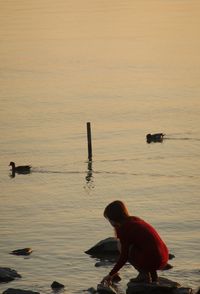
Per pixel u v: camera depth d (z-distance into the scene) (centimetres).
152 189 7050
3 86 16250
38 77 17525
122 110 12900
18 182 7819
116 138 10581
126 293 3334
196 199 6412
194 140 10206
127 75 17362
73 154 9506
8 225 5366
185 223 5300
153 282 3325
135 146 9938
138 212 5838
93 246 4322
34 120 12088
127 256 3266
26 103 13900
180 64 18700
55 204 6325
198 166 8450
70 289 3625
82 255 4250
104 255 4212
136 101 13812
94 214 5753
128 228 3231
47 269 4006
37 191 7188
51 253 4366
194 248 4447
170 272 3809
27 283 3744
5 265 4122
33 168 8619
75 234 4969
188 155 9231
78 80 16888
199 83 15688
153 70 17962
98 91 15288
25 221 5516
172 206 6066
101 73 17888
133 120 11969
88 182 7688
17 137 10650
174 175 7912
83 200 6538
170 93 14512
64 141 10394
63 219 5556
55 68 18925
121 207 3241
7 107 13488
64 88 15812
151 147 9812
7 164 8962
